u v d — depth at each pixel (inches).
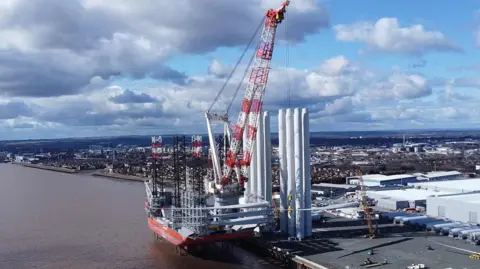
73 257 5546.3
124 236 6565.0
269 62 6067.9
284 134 6028.5
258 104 6166.3
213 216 5511.8
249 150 6254.9
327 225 6540.4
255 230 6053.2
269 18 5954.7
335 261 4778.5
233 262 5315.0
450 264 4579.2
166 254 5644.7
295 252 5172.2
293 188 5851.4
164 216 6250.0
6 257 5565.9
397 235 5905.5
